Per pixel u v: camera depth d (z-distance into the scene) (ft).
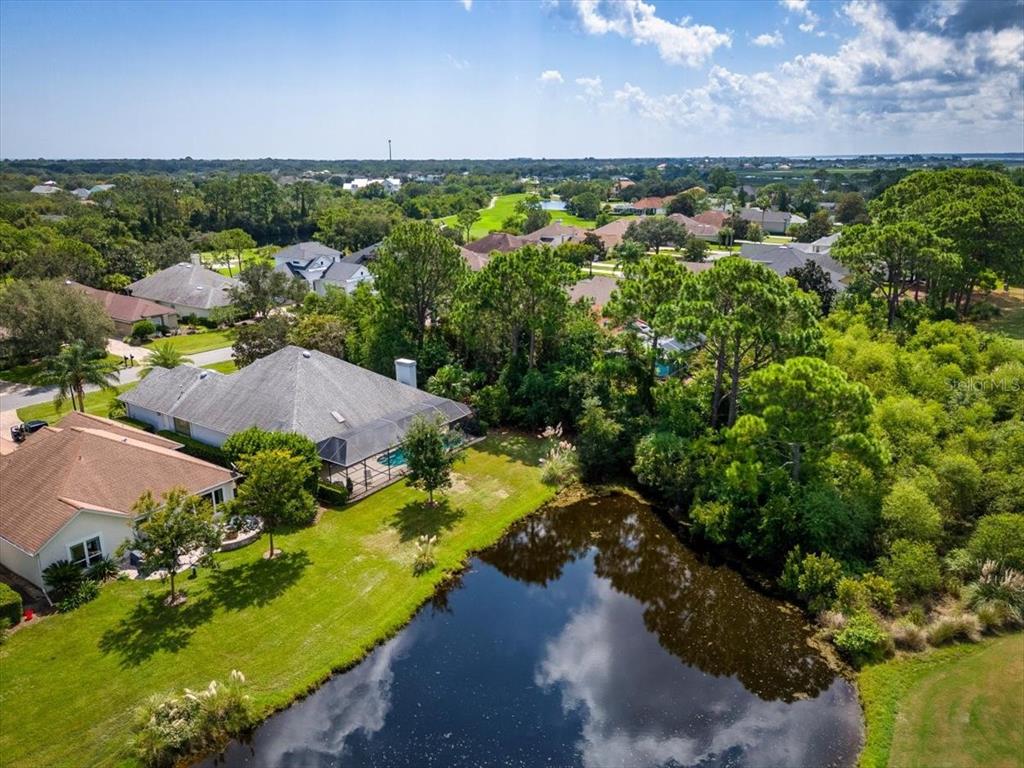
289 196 629.92
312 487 125.39
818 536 104.32
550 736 75.72
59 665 82.53
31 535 95.66
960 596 95.71
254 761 71.77
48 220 460.55
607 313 157.28
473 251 389.19
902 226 183.93
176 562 93.50
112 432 132.67
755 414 117.29
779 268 293.84
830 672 86.33
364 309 209.36
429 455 121.08
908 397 130.52
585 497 135.23
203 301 284.61
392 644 91.20
